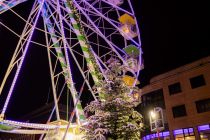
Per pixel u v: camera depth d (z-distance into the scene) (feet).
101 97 48.39
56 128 75.46
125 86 47.85
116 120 44.14
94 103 46.16
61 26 72.90
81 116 73.67
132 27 86.33
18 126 69.00
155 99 159.02
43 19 80.84
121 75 49.52
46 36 80.02
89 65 63.82
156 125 117.60
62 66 80.53
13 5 67.41
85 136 44.24
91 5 82.38
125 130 43.42
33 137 185.06
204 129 135.23
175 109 148.87
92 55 61.26
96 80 55.62
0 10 66.59
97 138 42.09
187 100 145.89
